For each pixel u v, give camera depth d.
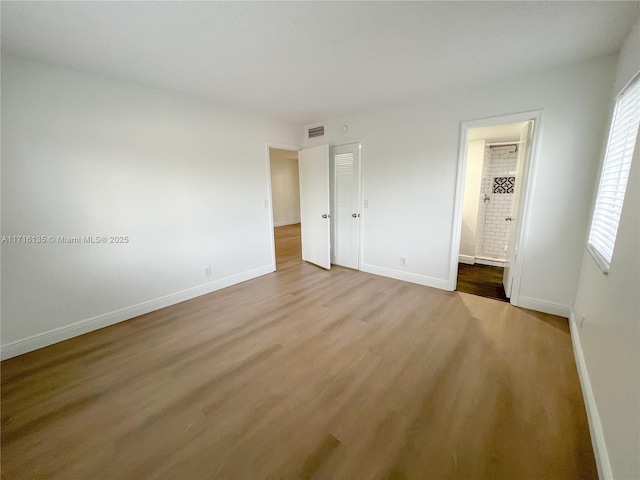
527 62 2.21
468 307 2.85
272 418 1.53
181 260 3.13
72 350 2.22
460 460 1.27
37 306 2.24
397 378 1.83
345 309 2.87
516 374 1.83
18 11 1.48
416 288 3.42
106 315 2.62
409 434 1.41
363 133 3.73
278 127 4.06
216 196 3.38
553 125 2.41
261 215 3.96
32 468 1.28
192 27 1.68
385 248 3.83
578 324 2.13
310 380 1.83
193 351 2.19
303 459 1.29
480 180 4.25
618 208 1.66
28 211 2.14
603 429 1.26
